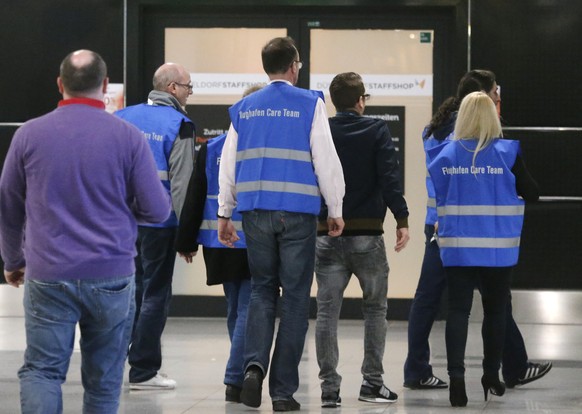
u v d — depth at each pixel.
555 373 16.75
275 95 13.37
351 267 14.09
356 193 13.91
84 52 9.85
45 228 9.48
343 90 14.10
